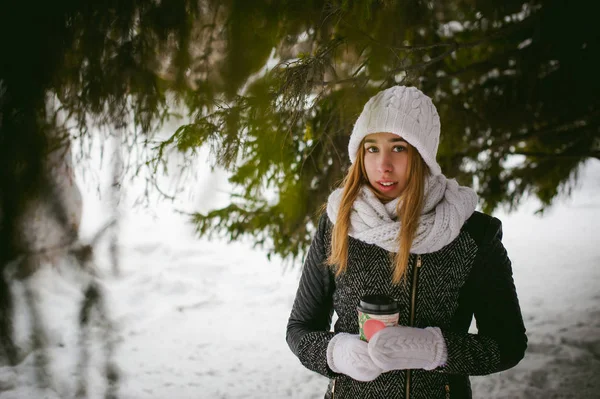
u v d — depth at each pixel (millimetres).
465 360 1229
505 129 3383
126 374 3506
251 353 3996
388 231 1306
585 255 6875
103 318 992
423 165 1375
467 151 3471
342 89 2418
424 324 1323
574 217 9289
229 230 3234
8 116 1007
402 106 1327
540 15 2635
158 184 1952
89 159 1335
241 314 4953
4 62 1047
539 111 3250
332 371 1319
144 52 1354
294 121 1820
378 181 1384
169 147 1687
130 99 1425
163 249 6906
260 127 1629
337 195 1452
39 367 971
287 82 1638
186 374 3588
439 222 1281
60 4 1168
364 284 1354
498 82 3322
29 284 920
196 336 4332
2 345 921
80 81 1333
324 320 1514
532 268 6402
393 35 1757
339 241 1372
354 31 1694
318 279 1481
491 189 3789
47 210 949
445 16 2902
